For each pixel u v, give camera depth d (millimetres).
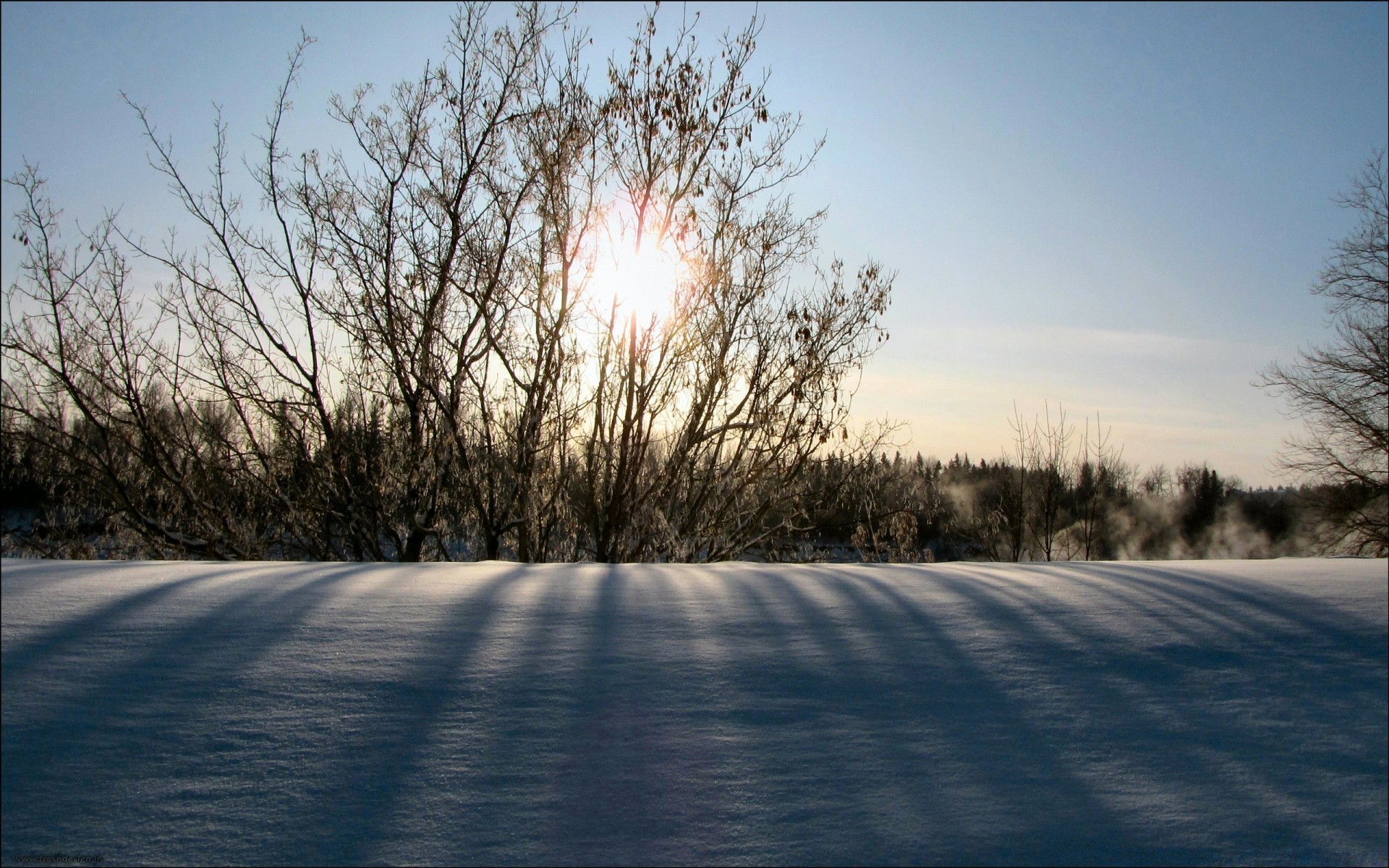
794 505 14391
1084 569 6336
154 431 13258
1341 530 24922
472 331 13281
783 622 4711
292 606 4672
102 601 4625
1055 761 3447
